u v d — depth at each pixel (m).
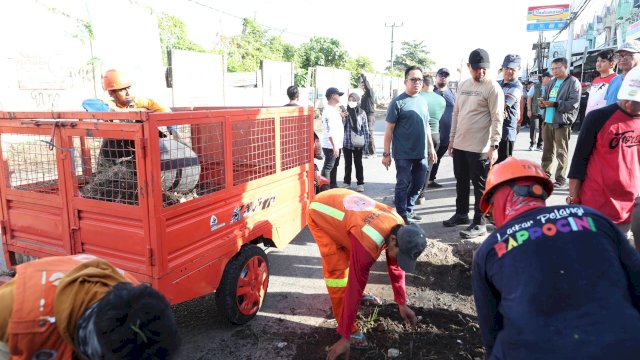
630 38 16.34
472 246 5.07
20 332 1.40
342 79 27.81
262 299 3.91
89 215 3.12
